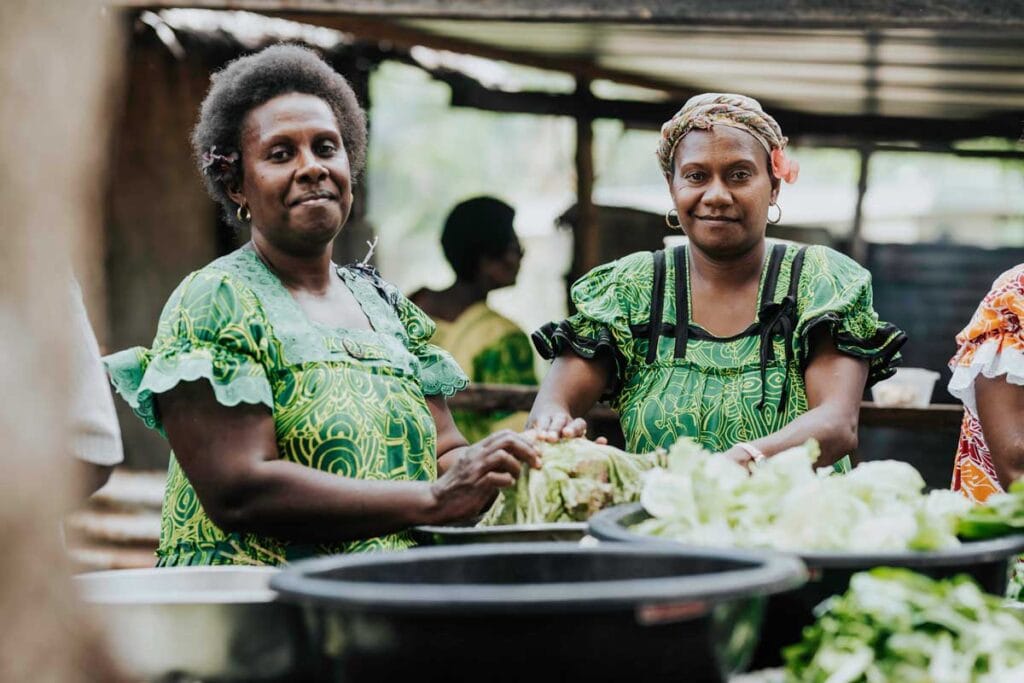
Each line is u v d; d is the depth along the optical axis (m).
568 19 5.26
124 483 6.86
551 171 17.44
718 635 1.67
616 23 5.29
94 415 2.98
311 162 2.75
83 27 1.29
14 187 1.25
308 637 1.94
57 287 1.28
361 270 3.09
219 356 2.55
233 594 1.97
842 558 1.98
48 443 1.25
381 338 2.85
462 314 6.82
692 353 3.19
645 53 7.47
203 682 1.96
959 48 6.67
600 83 9.21
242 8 5.37
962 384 3.39
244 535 2.64
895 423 5.00
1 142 1.24
